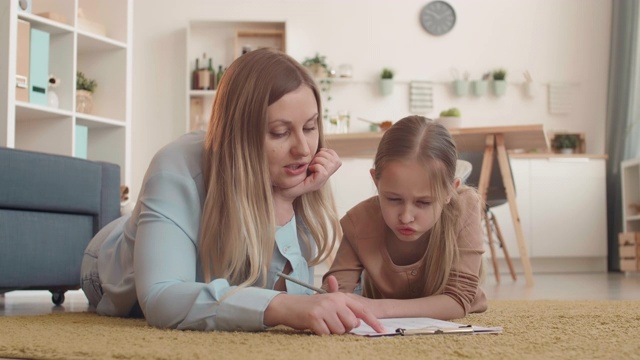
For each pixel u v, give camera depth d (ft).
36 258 8.08
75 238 8.63
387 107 21.36
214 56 21.03
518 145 14.47
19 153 7.89
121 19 14.97
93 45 14.64
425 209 4.71
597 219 20.34
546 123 21.81
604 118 21.93
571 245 20.29
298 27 21.29
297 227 5.25
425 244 5.29
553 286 13.25
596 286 13.14
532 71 21.88
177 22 21.13
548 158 20.29
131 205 10.00
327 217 5.32
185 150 4.79
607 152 21.06
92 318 5.61
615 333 4.32
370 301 4.79
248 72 4.58
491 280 15.96
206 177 4.73
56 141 13.20
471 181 14.70
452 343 3.70
